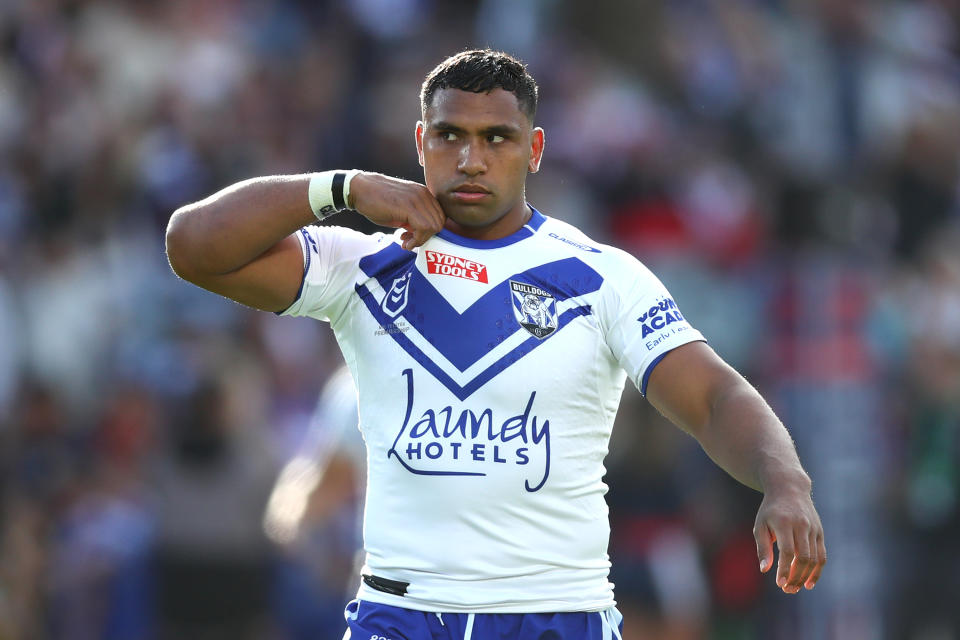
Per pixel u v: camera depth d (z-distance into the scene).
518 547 13.24
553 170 41.91
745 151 46.59
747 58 49.09
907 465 37.38
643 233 41.31
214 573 30.42
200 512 30.47
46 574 30.69
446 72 13.66
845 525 36.66
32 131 39.78
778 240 42.22
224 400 30.88
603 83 45.56
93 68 40.84
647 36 47.34
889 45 50.69
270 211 13.47
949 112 49.91
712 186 43.66
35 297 36.62
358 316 13.84
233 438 30.88
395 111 42.06
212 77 40.84
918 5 53.16
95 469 31.91
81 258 37.28
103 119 39.72
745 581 34.72
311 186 13.51
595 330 13.64
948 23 53.66
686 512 31.47
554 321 13.53
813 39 49.59
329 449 23.59
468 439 13.24
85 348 36.19
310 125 42.16
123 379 33.62
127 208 38.34
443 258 13.74
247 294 13.87
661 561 30.34
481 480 13.20
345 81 43.94
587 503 13.61
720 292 41.62
